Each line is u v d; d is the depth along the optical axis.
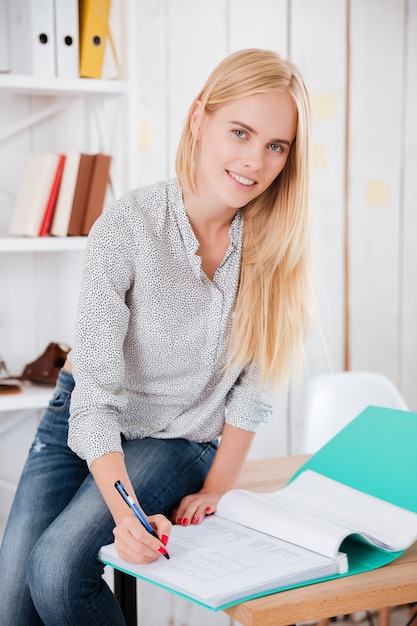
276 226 1.58
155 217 1.54
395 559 1.28
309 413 2.35
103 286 1.48
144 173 2.72
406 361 3.24
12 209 2.54
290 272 1.61
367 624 2.98
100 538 1.41
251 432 1.66
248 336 1.59
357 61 3.01
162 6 2.68
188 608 2.85
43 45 2.26
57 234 2.34
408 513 1.38
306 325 1.67
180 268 1.54
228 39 2.79
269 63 1.43
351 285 3.10
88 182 2.37
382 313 3.17
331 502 1.44
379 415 1.72
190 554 1.24
